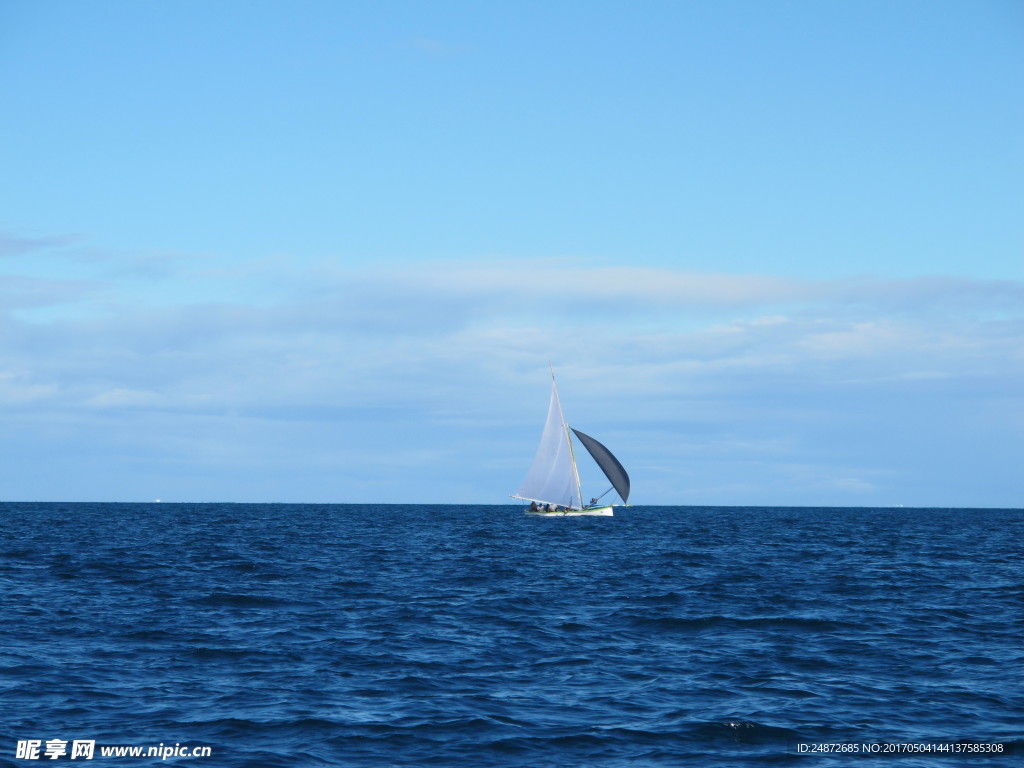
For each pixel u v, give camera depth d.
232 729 31.19
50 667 39.41
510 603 62.38
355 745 29.73
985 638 49.31
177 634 48.16
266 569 86.75
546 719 32.78
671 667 41.44
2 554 101.25
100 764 27.59
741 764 28.36
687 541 147.25
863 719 33.00
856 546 136.88
